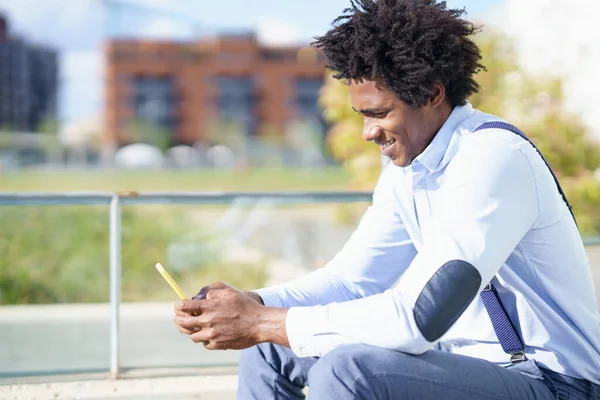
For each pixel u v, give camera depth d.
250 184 37.72
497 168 1.63
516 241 1.63
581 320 1.72
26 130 67.38
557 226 1.69
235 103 68.94
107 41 68.62
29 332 4.22
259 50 68.56
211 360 3.39
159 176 44.78
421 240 1.92
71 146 61.59
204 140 67.88
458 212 1.61
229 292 1.71
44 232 6.39
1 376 3.06
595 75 7.05
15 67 68.19
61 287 5.89
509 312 1.75
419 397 1.55
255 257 6.54
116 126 67.94
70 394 2.89
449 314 1.56
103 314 4.67
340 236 5.31
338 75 1.78
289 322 1.65
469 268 1.57
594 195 5.67
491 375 1.61
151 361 3.37
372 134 1.76
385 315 1.57
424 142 1.76
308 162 57.22
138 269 6.24
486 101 6.20
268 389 1.90
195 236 6.66
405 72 1.66
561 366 1.69
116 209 3.17
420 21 1.67
